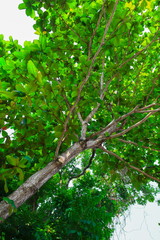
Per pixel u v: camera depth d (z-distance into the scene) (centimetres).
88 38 347
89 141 428
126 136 558
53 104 318
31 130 333
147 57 488
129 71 418
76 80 370
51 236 625
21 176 283
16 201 290
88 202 673
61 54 351
